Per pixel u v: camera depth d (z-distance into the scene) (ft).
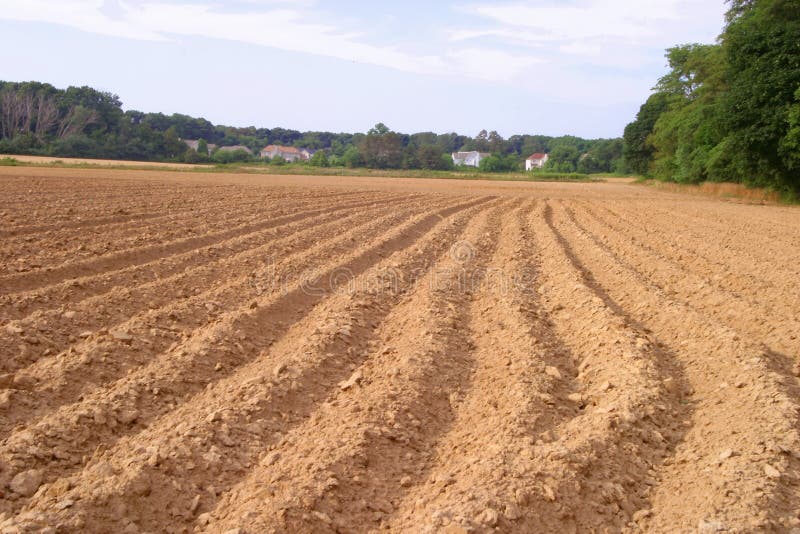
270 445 16.57
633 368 21.18
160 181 108.88
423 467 15.78
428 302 30.09
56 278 31.24
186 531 12.98
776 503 13.07
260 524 12.58
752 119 98.73
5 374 19.40
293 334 26.05
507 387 20.21
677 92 181.88
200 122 472.44
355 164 371.35
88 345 22.04
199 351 22.24
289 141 551.59
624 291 33.68
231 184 111.34
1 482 13.97
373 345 24.93
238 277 34.12
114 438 16.62
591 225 65.62
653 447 16.43
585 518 13.24
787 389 19.02
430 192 122.42
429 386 20.27
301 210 66.69
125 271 32.91
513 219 69.82
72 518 12.55
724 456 15.19
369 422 17.22
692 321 26.14
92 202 61.98
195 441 15.93
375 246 44.06
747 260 42.96
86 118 300.81
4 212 49.44
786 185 105.70
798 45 94.17
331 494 13.78
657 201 109.50
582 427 17.12
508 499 13.24
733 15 128.16
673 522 13.01
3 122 284.00
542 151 583.17
